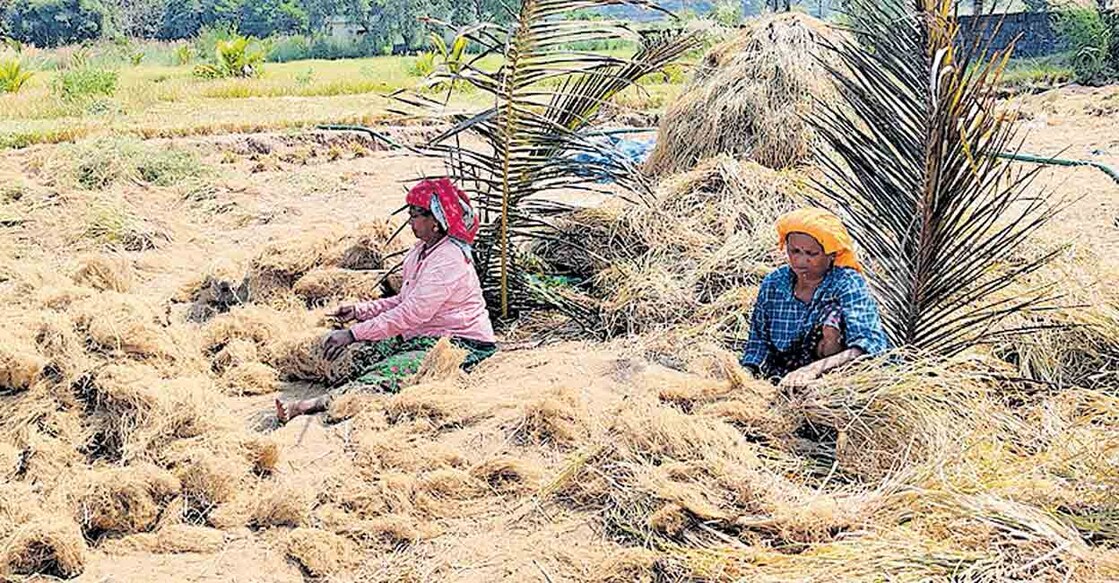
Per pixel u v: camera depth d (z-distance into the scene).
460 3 47.59
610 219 7.24
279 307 6.68
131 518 4.20
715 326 6.04
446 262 5.78
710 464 4.23
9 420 4.67
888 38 4.97
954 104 4.75
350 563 3.97
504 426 4.95
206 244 9.02
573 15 6.26
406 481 4.42
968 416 4.52
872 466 4.39
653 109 17.78
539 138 6.32
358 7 82.12
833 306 5.01
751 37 8.81
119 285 6.92
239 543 4.11
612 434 4.59
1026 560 3.57
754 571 3.70
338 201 10.64
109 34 90.69
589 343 6.17
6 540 3.92
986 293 5.22
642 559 3.82
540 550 4.00
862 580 3.51
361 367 5.78
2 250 8.28
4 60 23.62
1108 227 8.11
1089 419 4.70
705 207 7.23
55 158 10.63
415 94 6.24
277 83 23.25
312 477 4.59
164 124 15.07
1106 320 5.53
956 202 4.96
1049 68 24.89
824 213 4.99
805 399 4.68
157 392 4.79
